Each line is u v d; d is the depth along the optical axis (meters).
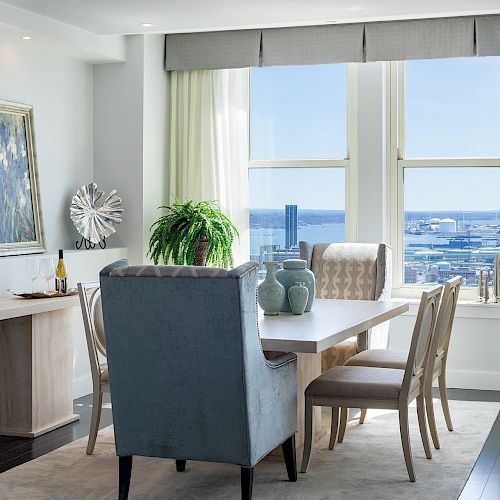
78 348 6.17
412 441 4.92
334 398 4.25
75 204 6.32
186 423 3.65
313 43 6.64
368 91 6.68
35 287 5.64
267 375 3.73
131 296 3.62
